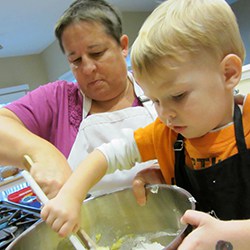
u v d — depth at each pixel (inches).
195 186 22.3
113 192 22.6
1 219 52.9
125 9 120.0
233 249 14.3
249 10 116.5
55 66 151.7
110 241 22.7
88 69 31.7
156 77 19.4
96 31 30.9
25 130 25.9
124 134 26.6
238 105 21.4
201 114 19.7
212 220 15.3
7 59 151.1
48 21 110.0
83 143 32.5
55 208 17.5
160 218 22.1
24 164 22.5
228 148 20.7
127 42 35.3
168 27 19.2
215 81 19.5
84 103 35.2
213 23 19.3
